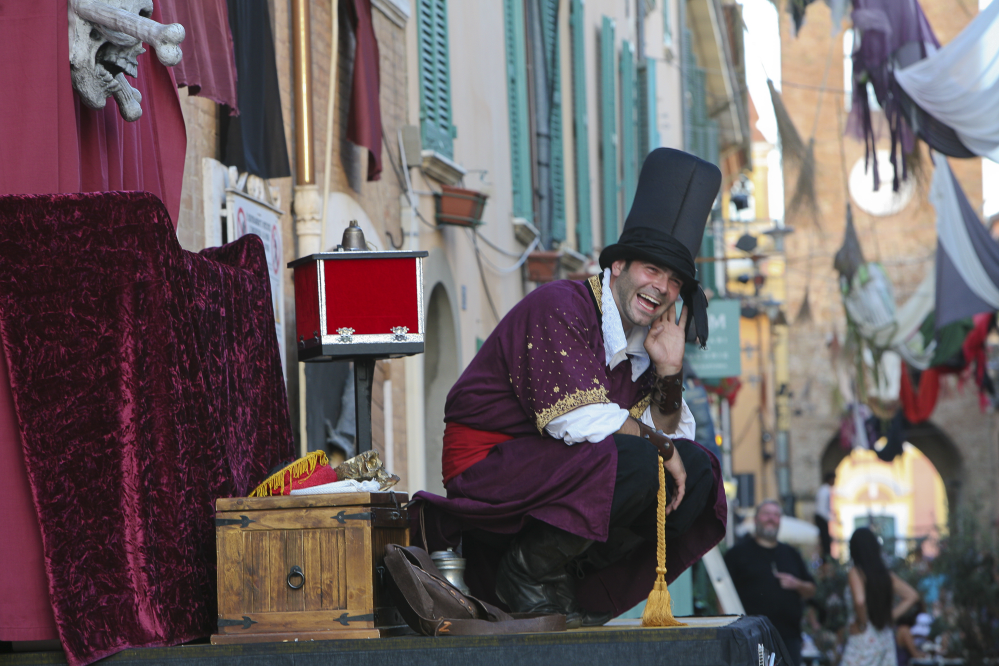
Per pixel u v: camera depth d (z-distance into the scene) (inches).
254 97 376.5
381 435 509.7
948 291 938.7
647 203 251.4
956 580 1035.9
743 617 263.4
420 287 253.3
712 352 1115.3
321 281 251.6
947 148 753.6
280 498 209.9
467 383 248.8
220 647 198.5
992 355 1839.3
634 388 254.2
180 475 208.5
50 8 234.4
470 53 682.2
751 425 2223.2
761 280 1627.7
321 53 461.1
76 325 206.8
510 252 756.6
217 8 326.3
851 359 1521.9
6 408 206.2
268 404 263.1
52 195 209.0
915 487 3415.4
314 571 207.8
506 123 761.6
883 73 745.6
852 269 1153.4
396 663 197.9
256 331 260.7
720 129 1690.5
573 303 240.7
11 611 200.8
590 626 249.4
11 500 203.9
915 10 740.0
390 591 213.2
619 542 251.1
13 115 232.7
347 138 464.4
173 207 277.4
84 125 243.8
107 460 204.2
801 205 970.7
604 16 1074.7
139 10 241.4
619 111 1152.2
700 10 1628.9
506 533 236.4
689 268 245.8
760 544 616.7
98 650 198.8
